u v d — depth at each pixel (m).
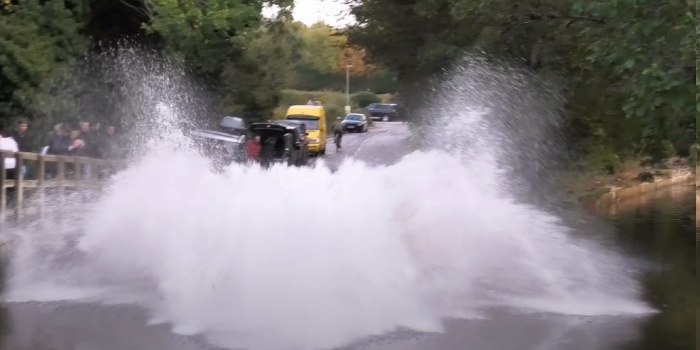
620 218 19.47
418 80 28.61
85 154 20.12
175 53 30.09
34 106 23.69
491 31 21.12
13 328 8.45
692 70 13.05
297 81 85.94
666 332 8.62
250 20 32.72
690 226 17.95
